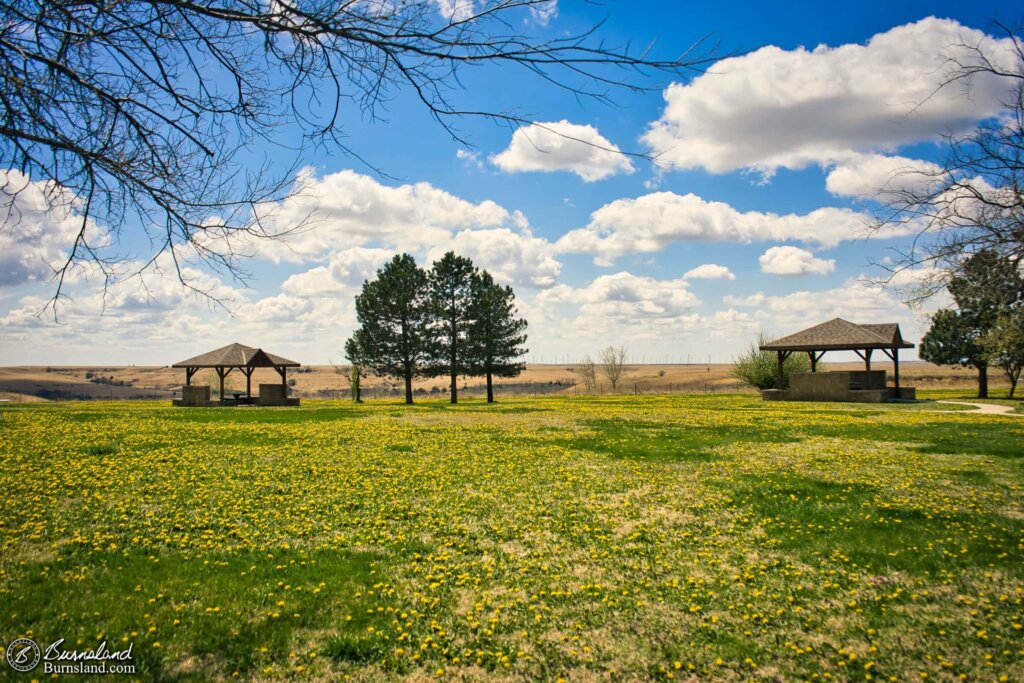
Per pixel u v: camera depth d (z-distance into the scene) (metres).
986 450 17.44
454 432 23.72
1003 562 7.77
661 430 23.89
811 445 19.08
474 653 5.43
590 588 6.94
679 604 6.54
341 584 6.96
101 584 6.86
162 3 3.16
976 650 5.50
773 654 5.46
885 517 9.98
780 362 48.03
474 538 8.95
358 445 19.45
